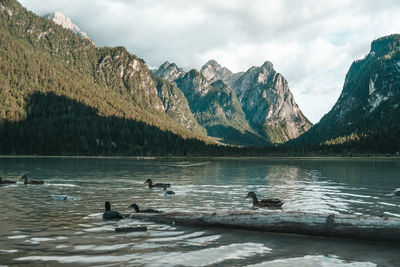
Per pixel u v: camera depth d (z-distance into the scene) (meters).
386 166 89.75
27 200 25.42
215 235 14.95
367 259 11.61
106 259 11.29
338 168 79.50
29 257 11.47
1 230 15.49
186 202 24.70
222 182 41.62
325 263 11.10
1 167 73.06
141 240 13.89
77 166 81.06
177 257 11.56
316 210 21.20
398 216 19.03
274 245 13.35
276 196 28.17
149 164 101.94
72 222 17.39
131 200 25.78
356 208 21.88
